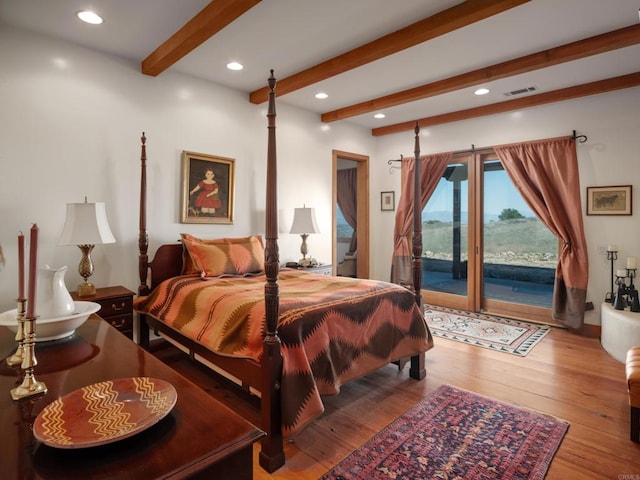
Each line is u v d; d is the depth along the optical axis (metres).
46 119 2.86
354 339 2.38
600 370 3.11
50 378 1.22
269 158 1.94
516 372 3.07
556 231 4.23
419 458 1.95
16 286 2.74
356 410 2.46
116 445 0.86
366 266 5.79
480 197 4.93
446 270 5.35
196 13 2.54
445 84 3.73
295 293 2.58
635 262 3.64
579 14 2.52
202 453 0.84
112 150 3.20
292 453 2.02
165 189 3.53
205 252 3.37
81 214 2.68
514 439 2.12
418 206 3.01
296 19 2.62
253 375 2.05
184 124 3.64
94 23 2.68
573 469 1.87
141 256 3.23
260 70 3.53
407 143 5.56
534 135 4.41
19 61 2.74
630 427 2.12
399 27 2.73
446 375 3.02
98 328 1.77
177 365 3.17
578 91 3.88
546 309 4.49
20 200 2.75
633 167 3.80
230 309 2.37
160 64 3.12
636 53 3.14
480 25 2.68
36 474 0.76
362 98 4.34
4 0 2.38
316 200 4.96
